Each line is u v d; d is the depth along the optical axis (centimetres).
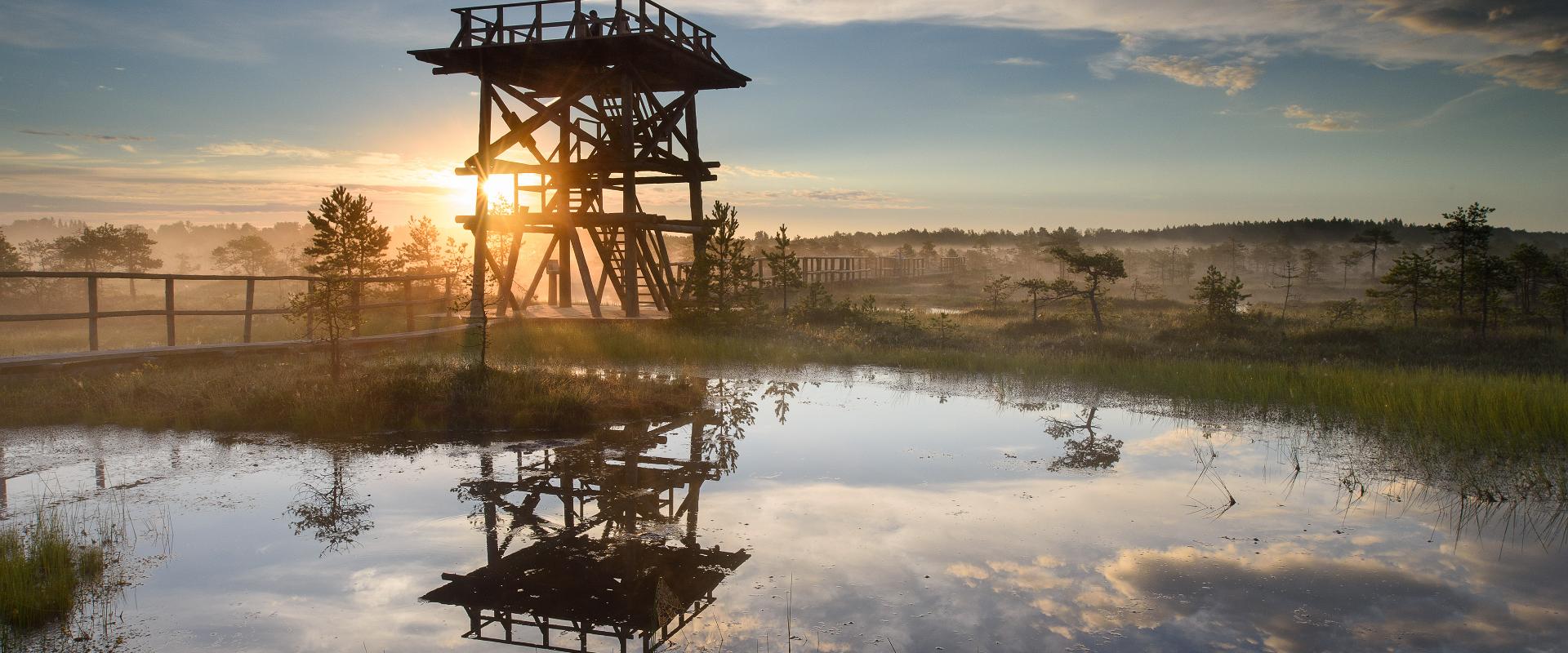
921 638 521
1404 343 2220
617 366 1742
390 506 777
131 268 6875
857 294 5144
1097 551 678
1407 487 864
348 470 898
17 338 2367
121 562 634
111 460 924
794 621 545
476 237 2156
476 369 1291
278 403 1138
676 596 583
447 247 3103
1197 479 898
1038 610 565
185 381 1258
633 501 803
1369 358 2077
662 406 1267
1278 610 564
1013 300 4400
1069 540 705
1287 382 1488
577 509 777
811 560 656
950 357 1852
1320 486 870
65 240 6656
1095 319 2794
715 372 1700
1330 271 10025
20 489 812
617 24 2009
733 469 928
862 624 542
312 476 873
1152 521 755
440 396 1185
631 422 1183
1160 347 2214
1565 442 1031
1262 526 738
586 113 2330
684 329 2166
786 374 1689
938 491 849
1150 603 575
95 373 1300
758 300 2392
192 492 810
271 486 834
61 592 551
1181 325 2623
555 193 2423
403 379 1220
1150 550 680
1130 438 1111
